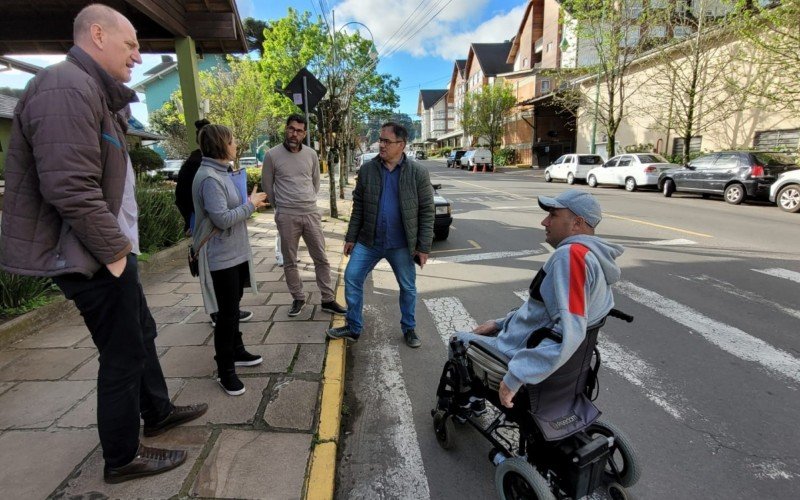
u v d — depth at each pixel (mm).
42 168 1655
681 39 17078
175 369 3342
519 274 6461
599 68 20844
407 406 3234
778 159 12555
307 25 27000
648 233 8844
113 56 1906
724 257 6980
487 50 53219
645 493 2395
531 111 36750
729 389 3352
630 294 5391
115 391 2070
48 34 7496
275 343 3852
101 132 1855
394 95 33531
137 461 2225
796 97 13766
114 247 1816
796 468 2564
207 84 23875
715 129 17875
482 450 2768
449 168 42094
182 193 3838
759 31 13984
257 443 2555
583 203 2062
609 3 19531
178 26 7414
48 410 2768
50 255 1806
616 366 3705
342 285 5680
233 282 2900
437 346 4172
